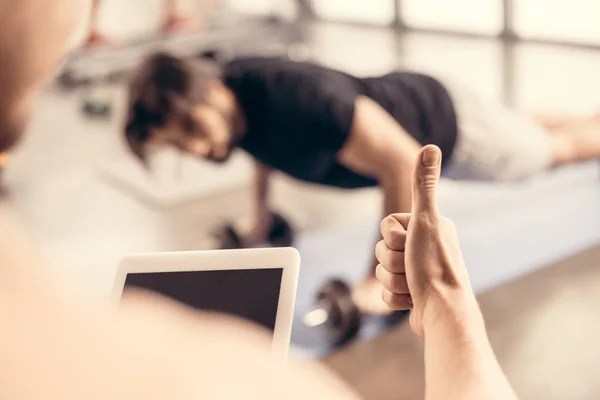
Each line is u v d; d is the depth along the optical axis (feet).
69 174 11.92
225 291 1.71
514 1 17.21
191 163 11.80
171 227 9.76
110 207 10.47
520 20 17.30
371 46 19.15
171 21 20.43
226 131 6.26
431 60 17.15
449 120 7.04
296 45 20.08
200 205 10.38
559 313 6.45
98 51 18.51
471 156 7.27
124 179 11.41
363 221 8.62
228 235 8.31
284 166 6.60
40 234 9.68
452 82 7.23
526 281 6.98
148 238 9.45
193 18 21.08
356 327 6.23
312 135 6.25
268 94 6.26
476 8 18.62
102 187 11.23
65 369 0.68
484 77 15.42
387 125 6.31
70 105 16.44
